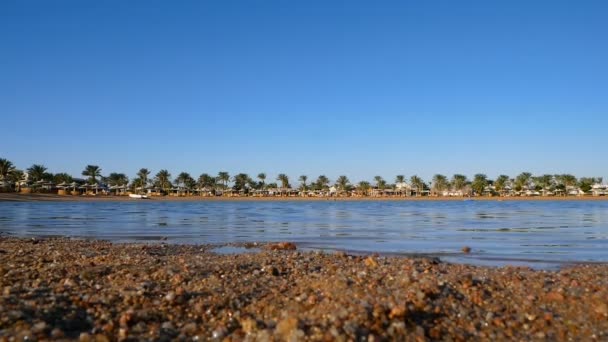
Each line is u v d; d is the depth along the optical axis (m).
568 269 17.34
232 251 23.62
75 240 29.47
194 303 10.71
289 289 12.00
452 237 32.78
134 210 87.69
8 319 8.92
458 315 9.73
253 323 9.22
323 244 28.11
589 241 29.61
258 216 66.94
